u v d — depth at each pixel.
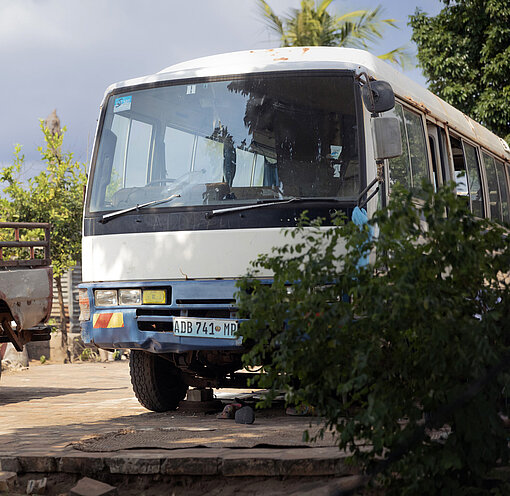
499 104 21.03
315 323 4.17
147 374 8.45
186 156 7.64
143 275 7.47
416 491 4.12
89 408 9.30
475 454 4.10
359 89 7.32
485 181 11.19
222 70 7.75
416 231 4.14
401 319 3.98
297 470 4.92
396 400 4.12
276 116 7.46
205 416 8.13
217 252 7.24
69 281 23.42
